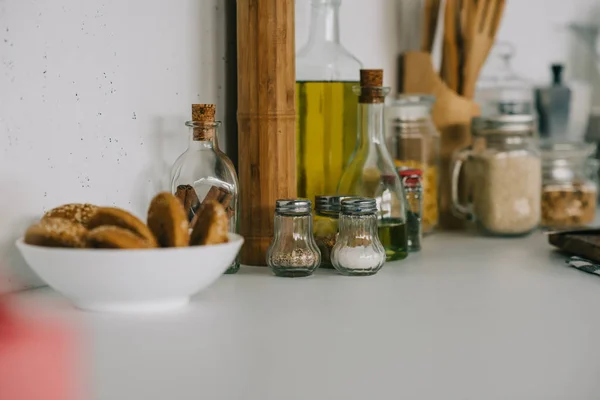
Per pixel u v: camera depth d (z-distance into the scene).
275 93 1.52
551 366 0.98
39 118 1.31
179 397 0.86
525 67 2.81
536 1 2.85
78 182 1.38
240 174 1.55
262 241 1.55
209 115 1.45
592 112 2.78
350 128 1.72
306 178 1.69
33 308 1.20
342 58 1.73
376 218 1.51
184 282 1.18
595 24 3.08
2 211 1.26
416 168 1.89
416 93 2.16
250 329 1.12
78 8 1.35
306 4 1.89
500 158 1.99
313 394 0.88
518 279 1.49
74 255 1.12
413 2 2.28
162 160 1.53
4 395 0.83
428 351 1.03
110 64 1.42
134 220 1.19
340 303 1.28
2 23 1.24
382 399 0.87
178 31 1.55
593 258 1.61
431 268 1.59
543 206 2.22
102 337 1.07
